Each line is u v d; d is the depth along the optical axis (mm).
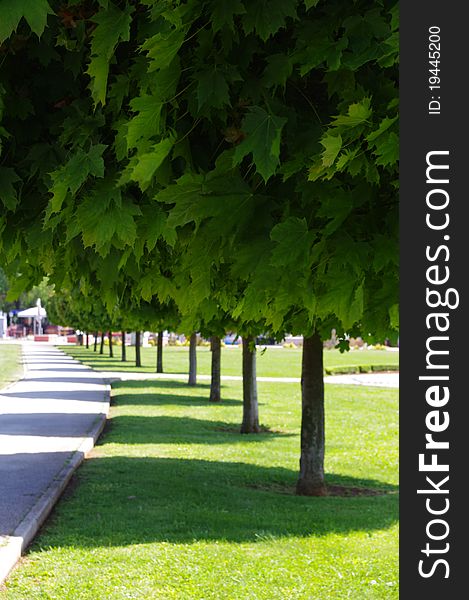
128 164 2322
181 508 9719
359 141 2145
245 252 2330
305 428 11414
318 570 7270
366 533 8734
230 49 2201
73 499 10164
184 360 53969
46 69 2551
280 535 8523
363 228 2488
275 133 2062
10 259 3215
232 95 2334
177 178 2418
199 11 2068
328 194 2352
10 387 28328
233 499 10469
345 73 2264
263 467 13406
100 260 2889
